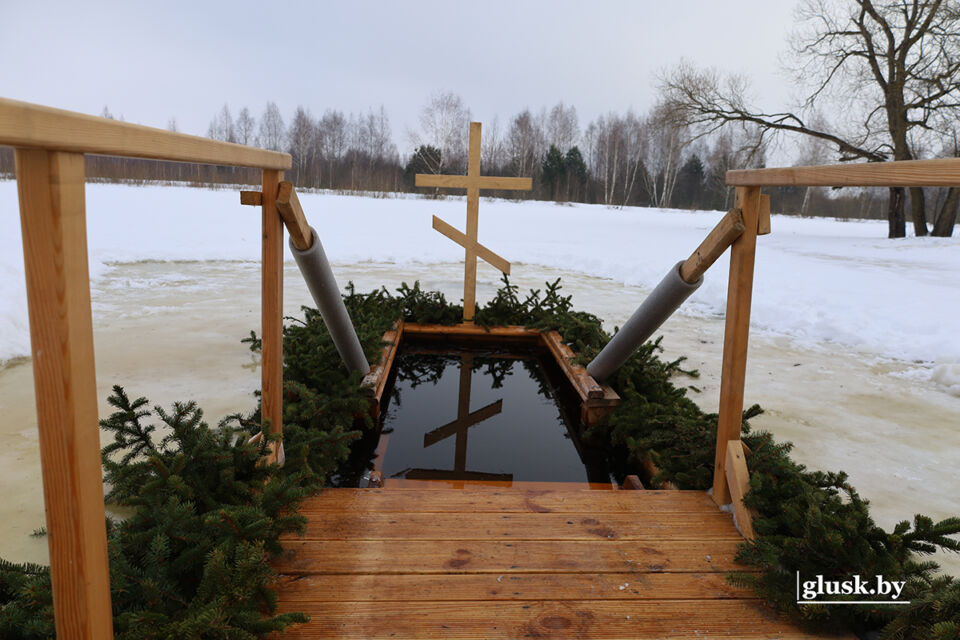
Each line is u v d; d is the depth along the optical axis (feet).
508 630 5.73
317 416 10.87
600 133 209.77
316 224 62.64
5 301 18.62
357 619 5.80
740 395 7.93
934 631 4.83
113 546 5.57
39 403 3.52
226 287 27.66
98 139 3.43
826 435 12.62
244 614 5.32
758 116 78.33
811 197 182.60
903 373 17.24
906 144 67.77
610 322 22.91
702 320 23.77
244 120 223.30
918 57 66.08
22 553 7.54
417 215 82.23
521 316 20.08
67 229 3.39
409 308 20.13
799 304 25.86
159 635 4.94
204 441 7.23
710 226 88.12
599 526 7.61
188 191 110.22
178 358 16.38
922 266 40.57
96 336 18.48
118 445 7.49
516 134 201.36
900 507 9.62
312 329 14.92
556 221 86.07
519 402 14.88
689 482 9.05
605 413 12.45
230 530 6.04
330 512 7.75
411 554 6.86
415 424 13.38
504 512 7.89
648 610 6.08
